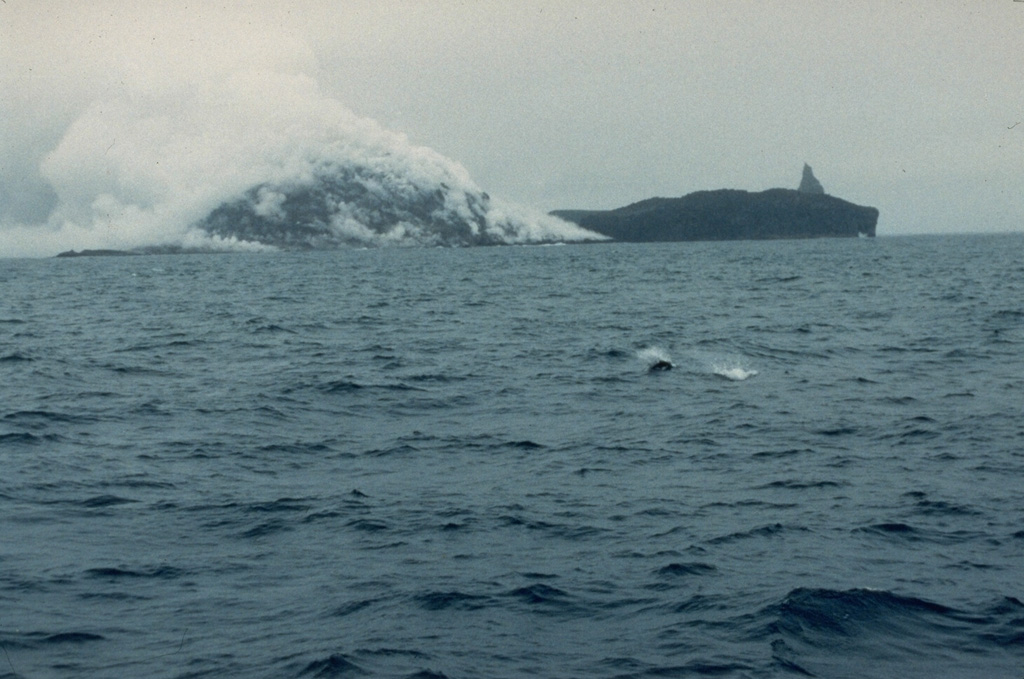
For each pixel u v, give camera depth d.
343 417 30.25
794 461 24.25
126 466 23.95
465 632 14.41
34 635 14.23
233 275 139.12
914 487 21.61
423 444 26.58
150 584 16.16
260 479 22.83
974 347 44.28
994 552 17.41
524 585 16.06
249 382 36.31
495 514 19.89
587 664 13.46
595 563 17.09
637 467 23.91
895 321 56.72
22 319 66.38
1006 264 128.50
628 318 61.75
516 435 27.61
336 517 19.70
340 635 14.26
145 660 13.53
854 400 31.92
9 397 33.31
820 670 13.31
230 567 16.94
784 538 18.33
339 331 55.25
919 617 14.74
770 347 45.22
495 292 91.75
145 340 50.91
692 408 31.03
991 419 28.50
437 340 50.53
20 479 22.56
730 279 107.50
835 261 151.50
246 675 13.10
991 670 13.25
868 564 16.89
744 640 14.09
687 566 16.84
